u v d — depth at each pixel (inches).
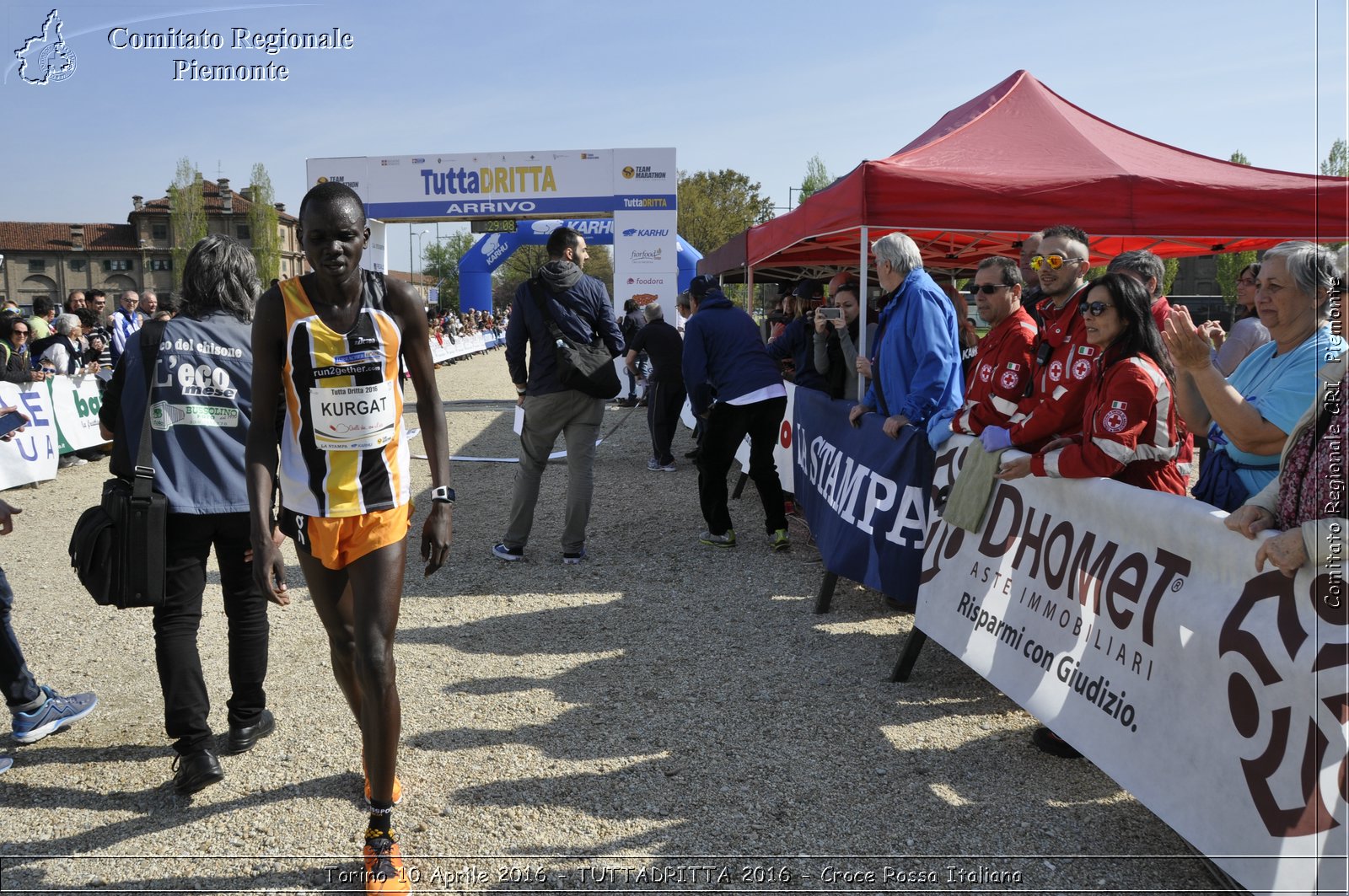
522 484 203.8
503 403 609.3
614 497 278.4
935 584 134.6
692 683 137.6
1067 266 136.6
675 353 322.0
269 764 113.4
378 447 91.6
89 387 361.1
